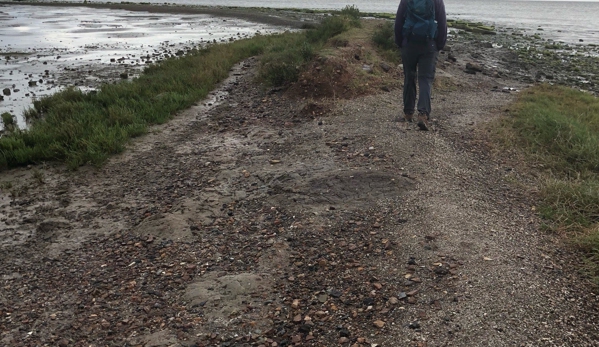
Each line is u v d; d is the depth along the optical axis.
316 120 8.02
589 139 6.88
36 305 3.77
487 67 14.74
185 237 4.67
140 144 7.59
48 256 4.53
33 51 20.62
